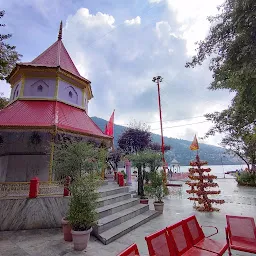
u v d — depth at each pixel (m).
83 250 5.98
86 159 7.16
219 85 10.08
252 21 5.23
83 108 14.92
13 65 13.81
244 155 26.20
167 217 9.98
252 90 6.16
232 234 5.10
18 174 11.47
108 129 19.33
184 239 4.58
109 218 8.02
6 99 17.31
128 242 6.69
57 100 12.96
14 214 7.81
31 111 11.71
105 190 10.54
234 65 6.06
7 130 10.12
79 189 6.36
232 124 10.99
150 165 13.38
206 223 8.75
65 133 10.80
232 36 6.19
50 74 13.30
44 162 11.65
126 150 29.66
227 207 12.13
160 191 11.25
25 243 6.50
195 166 11.93
